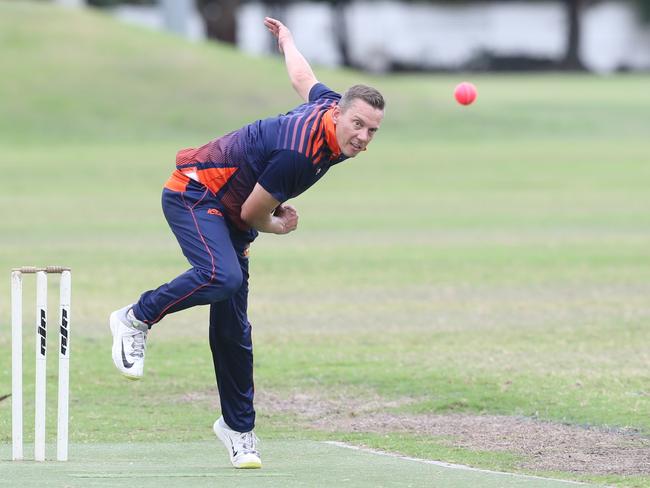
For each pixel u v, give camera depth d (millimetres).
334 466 22938
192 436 27266
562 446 25766
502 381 32562
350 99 20531
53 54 143000
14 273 21953
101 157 108438
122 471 21594
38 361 22297
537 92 177625
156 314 21391
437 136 127188
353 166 102875
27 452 24438
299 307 45031
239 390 22688
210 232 21312
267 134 21094
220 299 21328
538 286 49250
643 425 27703
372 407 30422
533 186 89625
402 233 66188
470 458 24609
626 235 64375
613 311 43500
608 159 106688
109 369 34688
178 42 154375
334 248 60562
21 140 118375
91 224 69688
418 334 39781
